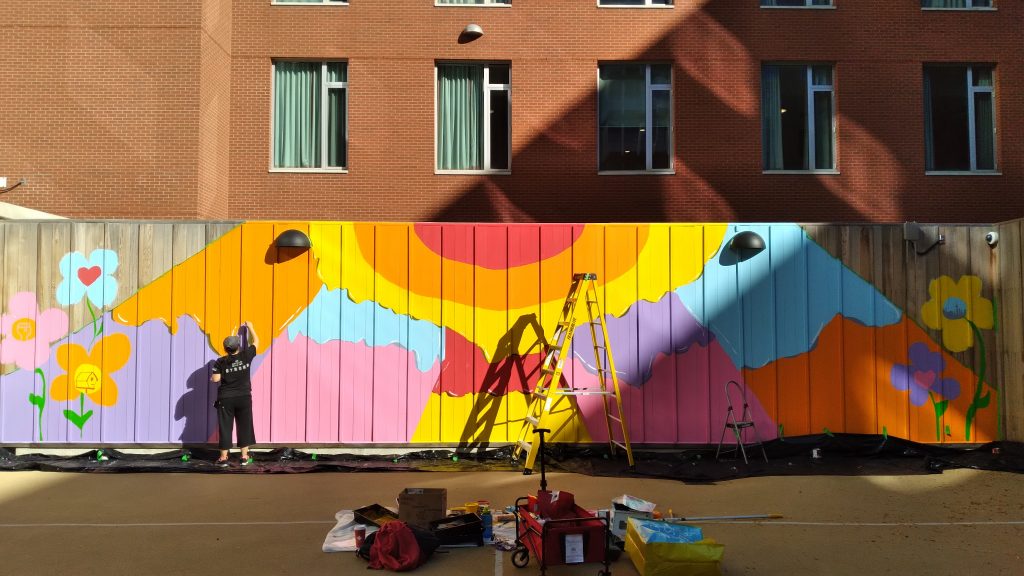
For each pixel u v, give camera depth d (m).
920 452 10.26
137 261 10.38
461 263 10.51
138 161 14.05
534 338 10.45
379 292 10.46
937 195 15.71
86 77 14.16
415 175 15.45
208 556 6.28
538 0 15.69
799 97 15.98
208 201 14.51
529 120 15.55
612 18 15.70
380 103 15.52
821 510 7.79
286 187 15.43
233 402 9.87
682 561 5.55
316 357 10.38
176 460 10.01
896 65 15.80
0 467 9.60
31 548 6.49
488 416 10.37
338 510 7.72
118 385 10.28
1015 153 15.84
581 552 5.75
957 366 10.55
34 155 14.11
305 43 15.53
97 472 9.50
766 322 10.51
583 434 10.34
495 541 6.54
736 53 15.72
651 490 8.64
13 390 10.24
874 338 10.55
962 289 10.63
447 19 15.61
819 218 15.59
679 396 10.41
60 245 10.36
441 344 10.44
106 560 6.18
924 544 6.65
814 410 10.44
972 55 15.88
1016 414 10.22
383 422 10.35
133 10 14.18
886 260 10.63
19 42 14.23
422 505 6.76
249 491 8.55
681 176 15.52
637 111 15.87
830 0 15.98
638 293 10.52
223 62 15.19
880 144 15.74
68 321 10.31
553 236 10.56
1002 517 7.53
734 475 9.26
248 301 10.38
